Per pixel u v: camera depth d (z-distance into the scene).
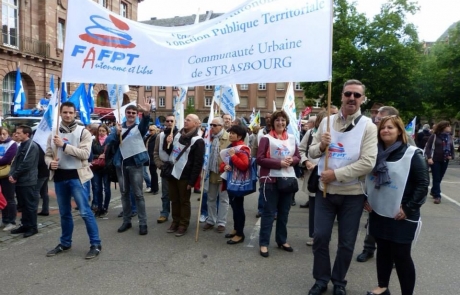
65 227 4.83
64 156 4.65
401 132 3.38
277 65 4.30
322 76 3.98
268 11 4.41
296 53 4.16
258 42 4.46
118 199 8.53
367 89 23.33
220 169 5.59
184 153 5.59
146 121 5.66
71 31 4.89
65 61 4.87
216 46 4.83
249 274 4.19
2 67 22.55
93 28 4.97
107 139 5.98
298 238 5.62
